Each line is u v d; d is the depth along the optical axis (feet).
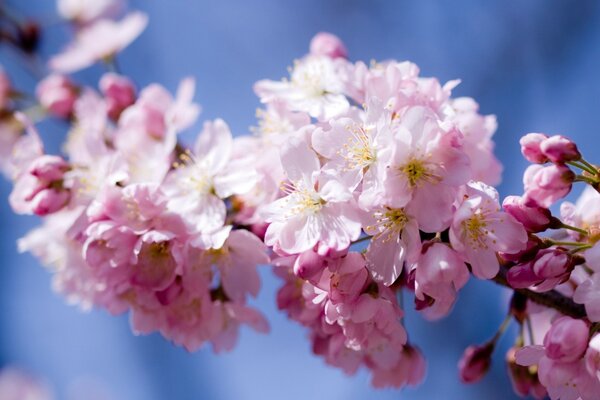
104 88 2.82
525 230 2.33
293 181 2.37
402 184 2.32
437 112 2.39
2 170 3.07
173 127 2.61
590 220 2.41
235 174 2.48
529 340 2.59
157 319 2.56
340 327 2.43
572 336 2.31
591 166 2.32
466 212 2.30
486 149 2.49
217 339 2.60
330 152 2.36
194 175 2.49
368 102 2.38
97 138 2.58
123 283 2.49
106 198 2.45
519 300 2.51
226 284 2.51
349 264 2.35
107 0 3.17
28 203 2.55
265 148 2.47
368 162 2.34
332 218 2.35
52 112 2.99
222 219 2.46
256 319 2.57
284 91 2.49
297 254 2.36
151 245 2.45
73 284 2.69
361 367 2.60
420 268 2.33
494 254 2.33
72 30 3.17
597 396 2.31
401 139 2.31
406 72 2.43
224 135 2.50
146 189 2.44
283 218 2.36
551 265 2.32
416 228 2.33
